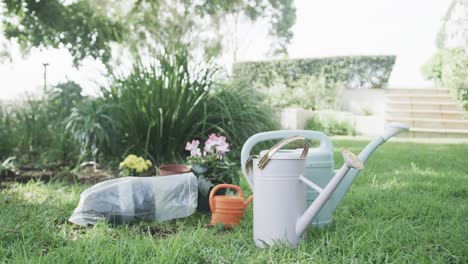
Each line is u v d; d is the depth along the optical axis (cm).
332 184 168
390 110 897
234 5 998
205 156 268
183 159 414
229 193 248
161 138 414
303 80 1055
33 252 164
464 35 801
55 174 371
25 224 198
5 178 351
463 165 441
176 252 159
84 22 721
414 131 839
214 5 892
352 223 212
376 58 1045
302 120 850
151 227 215
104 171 388
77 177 360
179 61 431
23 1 638
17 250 165
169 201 230
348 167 163
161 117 397
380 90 1020
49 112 503
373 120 891
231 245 175
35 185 311
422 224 212
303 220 176
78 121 419
